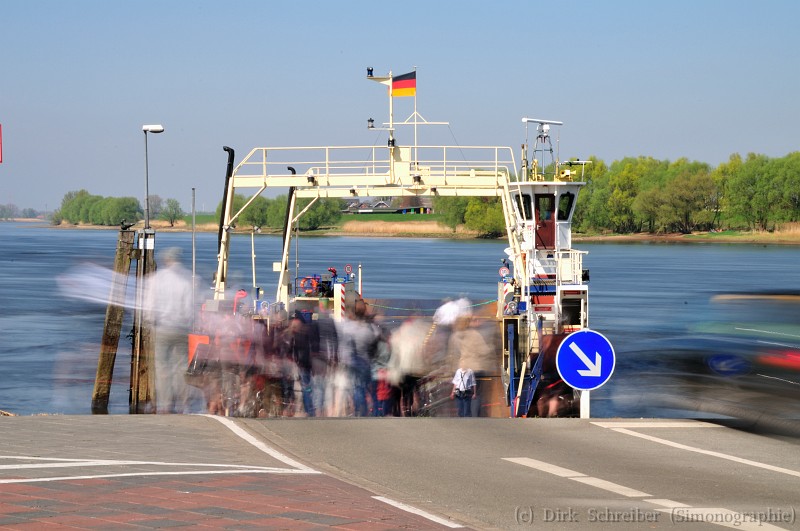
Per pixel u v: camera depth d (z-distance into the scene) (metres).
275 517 15.53
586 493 18.19
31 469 19.19
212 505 16.28
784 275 168.12
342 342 51.69
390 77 51.03
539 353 48.28
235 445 22.28
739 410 38.66
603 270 187.12
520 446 22.67
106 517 15.36
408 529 14.98
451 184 51.47
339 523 15.22
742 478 19.50
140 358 47.06
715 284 146.25
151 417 26.17
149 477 18.52
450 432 24.42
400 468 20.27
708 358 52.22
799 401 38.91
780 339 52.84
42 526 14.74
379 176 51.22
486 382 51.28
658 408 45.47
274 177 51.38
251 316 49.16
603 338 25.81
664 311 103.50
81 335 81.75
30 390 56.56
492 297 106.69
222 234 51.34
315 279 58.47
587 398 26.83
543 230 59.00
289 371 48.78
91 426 24.66
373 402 49.03
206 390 47.59
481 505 17.23
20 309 104.19
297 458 20.95
